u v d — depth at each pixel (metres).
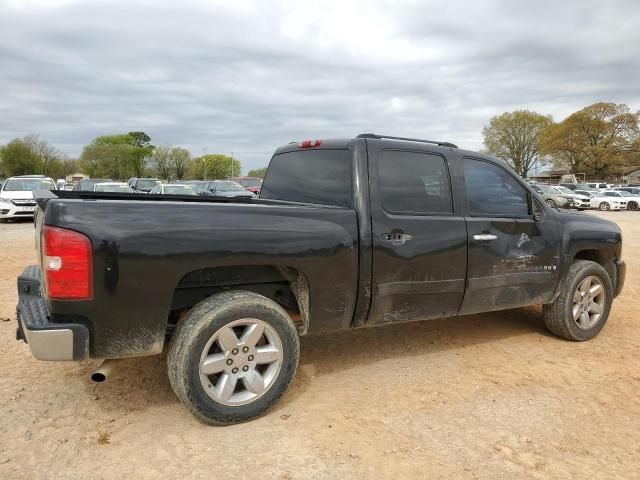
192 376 3.02
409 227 3.84
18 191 18.55
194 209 3.10
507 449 2.98
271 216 3.32
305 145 4.35
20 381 3.84
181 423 3.25
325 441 3.04
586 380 4.01
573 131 69.25
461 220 4.12
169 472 2.72
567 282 4.83
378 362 4.36
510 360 4.44
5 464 2.76
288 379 3.37
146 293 2.93
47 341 2.75
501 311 6.09
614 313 6.10
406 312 3.94
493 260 4.29
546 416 3.40
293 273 3.58
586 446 3.04
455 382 3.94
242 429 3.18
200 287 3.38
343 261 3.55
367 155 3.83
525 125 85.12
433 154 4.13
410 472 2.74
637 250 11.91
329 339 4.96
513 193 4.55
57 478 2.66
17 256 9.90
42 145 77.50
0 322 5.30
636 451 2.99
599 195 34.75
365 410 3.45
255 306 3.20
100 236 2.80
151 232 2.92
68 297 2.77
